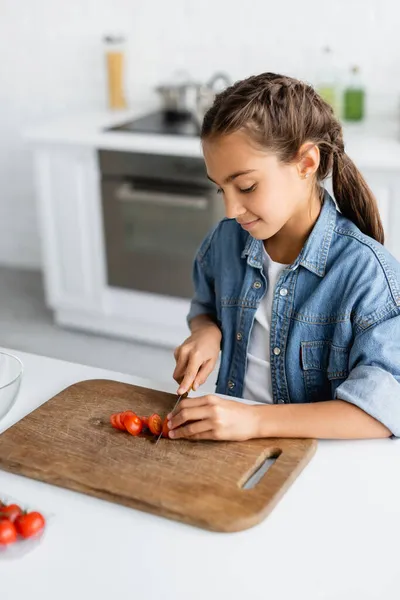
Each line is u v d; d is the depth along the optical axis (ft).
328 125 4.06
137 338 10.65
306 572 2.90
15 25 11.87
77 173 9.85
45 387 4.32
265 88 3.79
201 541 3.08
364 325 3.99
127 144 9.32
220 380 4.78
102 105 11.80
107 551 3.04
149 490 3.27
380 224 4.39
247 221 3.92
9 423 3.94
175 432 3.65
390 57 9.78
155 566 2.95
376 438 3.75
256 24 10.34
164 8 10.77
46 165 10.00
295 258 4.38
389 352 3.88
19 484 3.47
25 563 2.99
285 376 4.44
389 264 4.09
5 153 12.78
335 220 4.28
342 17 9.84
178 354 4.40
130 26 11.07
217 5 10.46
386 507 3.26
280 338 4.40
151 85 11.25
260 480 3.35
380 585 2.83
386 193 8.34
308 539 3.07
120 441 3.66
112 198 9.77
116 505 3.30
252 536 3.09
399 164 8.07
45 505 3.32
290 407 3.76
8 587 2.87
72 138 9.60
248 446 3.59
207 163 3.86
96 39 11.43
